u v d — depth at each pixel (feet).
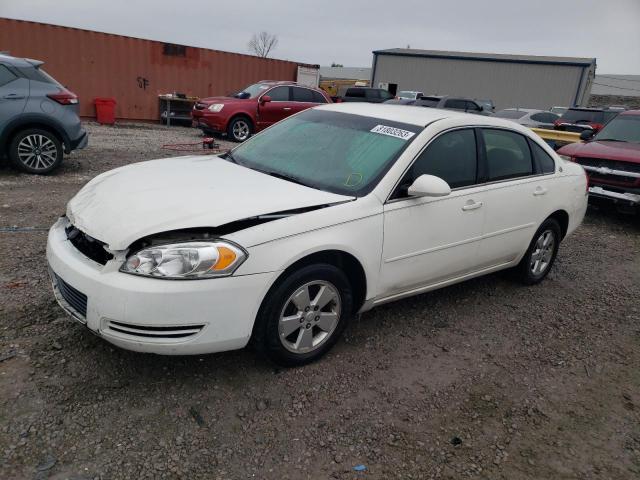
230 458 8.45
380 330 13.12
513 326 14.11
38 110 25.25
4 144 24.91
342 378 10.87
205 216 9.48
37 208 20.12
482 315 14.58
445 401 10.52
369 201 11.19
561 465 9.09
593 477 8.88
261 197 10.53
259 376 10.61
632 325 14.90
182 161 13.62
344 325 11.47
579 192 17.31
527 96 120.26
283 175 12.38
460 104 60.34
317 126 14.03
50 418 8.82
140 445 8.49
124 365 10.43
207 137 48.34
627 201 25.67
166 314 8.86
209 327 9.20
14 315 11.80
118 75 57.88
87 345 10.92
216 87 65.41
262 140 14.48
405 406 10.22
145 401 9.51
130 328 9.00
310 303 10.67
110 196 10.68
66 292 9.94
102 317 9.02
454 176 13.08
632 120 29.96
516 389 11.19
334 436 9.20
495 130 14.55
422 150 12.32
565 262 20.11
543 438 9.73
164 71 60.85
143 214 9.63
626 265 20.47
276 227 9.76
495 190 14.01
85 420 8.88
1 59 24.77
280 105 48.60
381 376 11.11
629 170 25.73
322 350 11.26
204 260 9.00
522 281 16.76
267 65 69.87
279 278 9.99
